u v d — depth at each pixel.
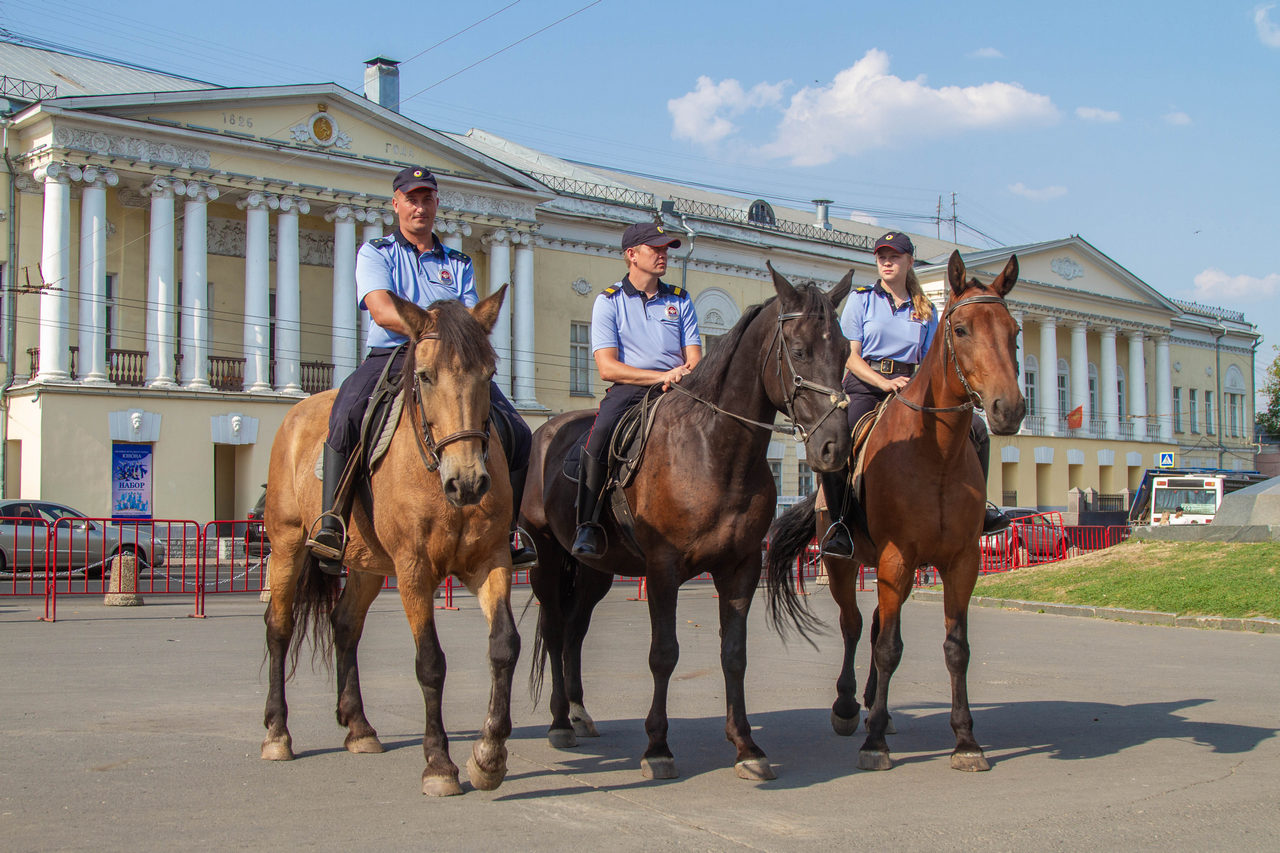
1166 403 62.75
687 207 46.00
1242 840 4.69
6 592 18.31
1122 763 6.23
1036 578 18.05
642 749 6.62
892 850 4.51
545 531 7.23
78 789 5.41
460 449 4.98
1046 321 56.44
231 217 34.12
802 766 6.16
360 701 6.51
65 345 29.62
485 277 39.06
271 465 6.66
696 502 5.83
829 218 58.88
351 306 34.31
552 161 47.41
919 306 7.45
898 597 6.27
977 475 6.32
